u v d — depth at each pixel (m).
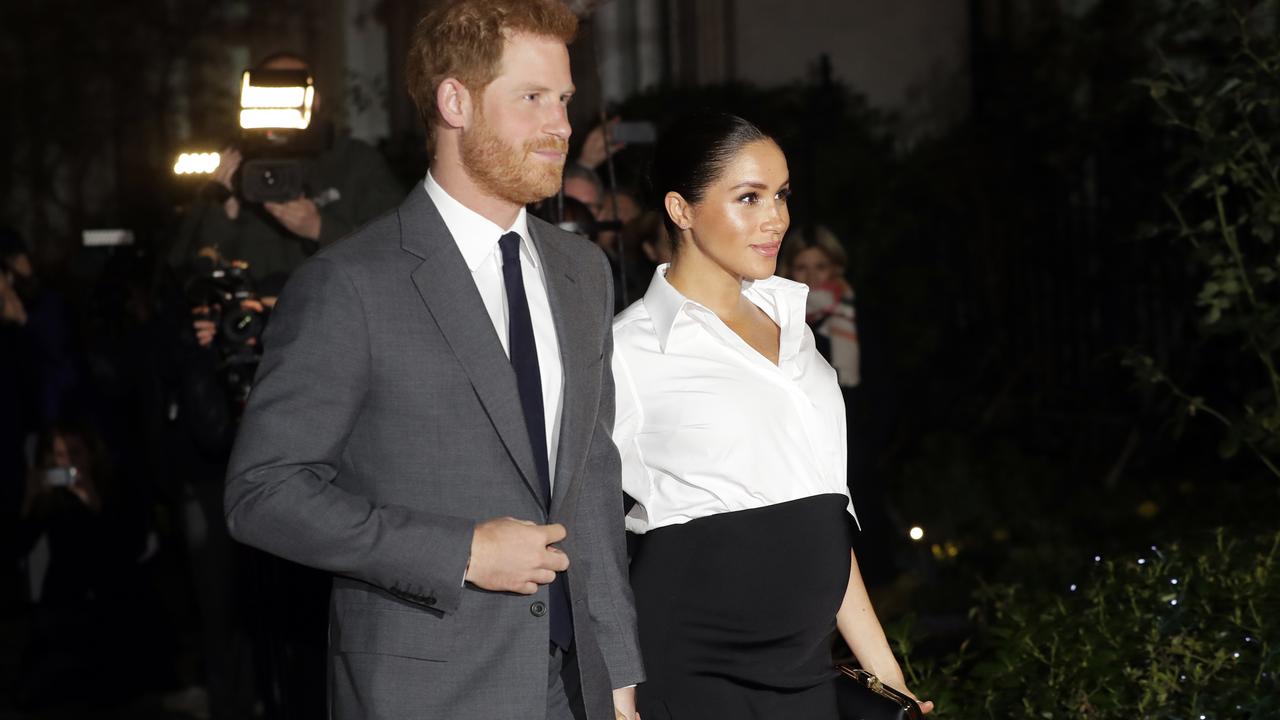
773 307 4.30
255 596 5.88
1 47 19.31
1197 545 6.65
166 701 8.27
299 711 5.39
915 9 16.86
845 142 13.71
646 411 4.10
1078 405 12.99
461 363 3.29
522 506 3.33
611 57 17.03
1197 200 11.31
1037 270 13.38
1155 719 4.75
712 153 4.07
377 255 3.32
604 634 3.61
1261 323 6.51
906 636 5.44
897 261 13.26
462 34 3.29
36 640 8.35
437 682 3.24
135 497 8.62
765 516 4.05
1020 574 9.19
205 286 6.47
